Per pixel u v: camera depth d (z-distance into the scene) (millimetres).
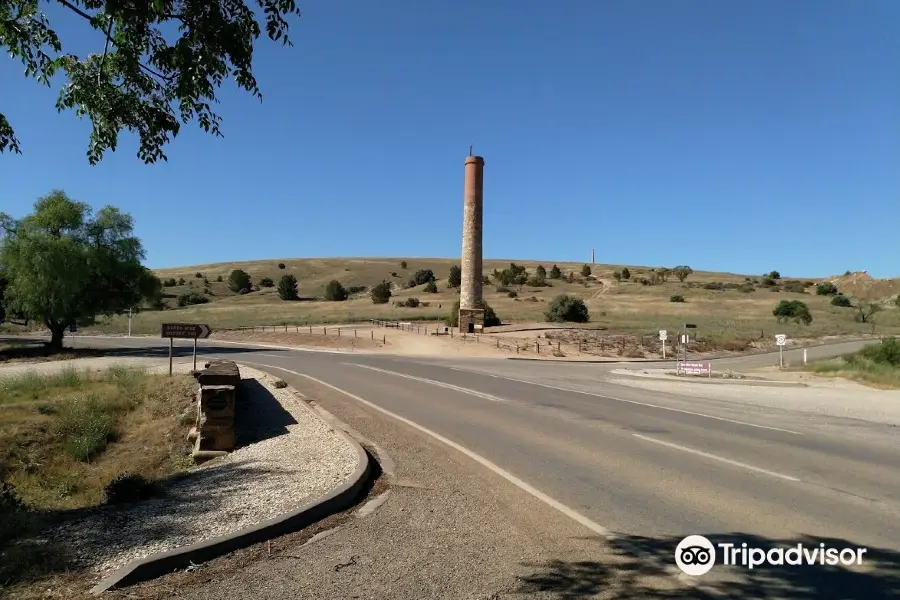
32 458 13742
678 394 20328
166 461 13078
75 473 13172
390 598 4750
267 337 55094
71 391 18906
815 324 78562
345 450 9938
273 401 16922
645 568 5383
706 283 130500
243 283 127000
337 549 5793
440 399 17266
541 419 13930
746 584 5066
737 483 8344
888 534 6289
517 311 78062
